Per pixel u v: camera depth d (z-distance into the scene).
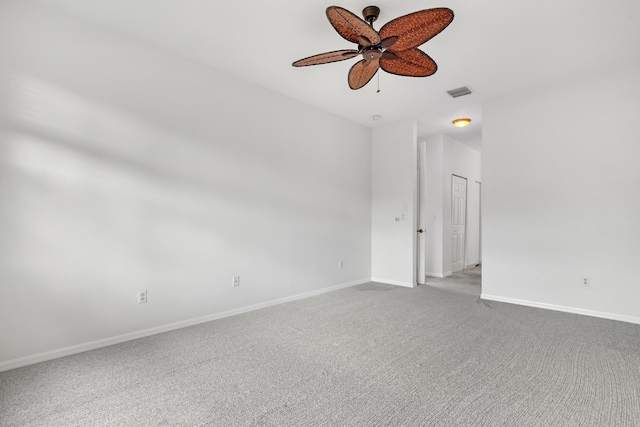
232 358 2.40
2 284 2.20
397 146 5.12
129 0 2.32
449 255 6.19
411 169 4.96
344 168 4.94
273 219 3.92
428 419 1.67
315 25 2.64
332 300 4.14
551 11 2.41
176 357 2.42
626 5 2.33
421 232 5.25
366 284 5.14
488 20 2.52
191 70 3.17
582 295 3.52
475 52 3.01
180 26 2.65
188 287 3.14
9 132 2.23
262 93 3.80
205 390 1.95
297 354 2.47
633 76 3.27
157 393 1.92
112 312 2.67
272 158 3.91
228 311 3.45
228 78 3.47
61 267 2.43
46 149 2.37
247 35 2.79
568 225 3.61
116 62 2.71
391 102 4.30
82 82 2.54
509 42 2.84
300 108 4.26
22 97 2.28
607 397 1.87
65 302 2.45
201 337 2.83
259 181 3.76
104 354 2.47
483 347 2.60
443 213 5.97
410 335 2.87
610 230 3.37
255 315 3.48
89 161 2.56
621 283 3.30
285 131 4.06
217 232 3.37
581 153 3.54
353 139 5.11
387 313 3.55
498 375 2.14
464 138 6.36
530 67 3.31
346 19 1.93
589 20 2.51
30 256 2.30
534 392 1.93
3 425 1.62
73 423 1.63
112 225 2.67
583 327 3.08
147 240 2.87
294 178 4.18
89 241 2.56
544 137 3.77
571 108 3.60
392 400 1.85
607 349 2.56
